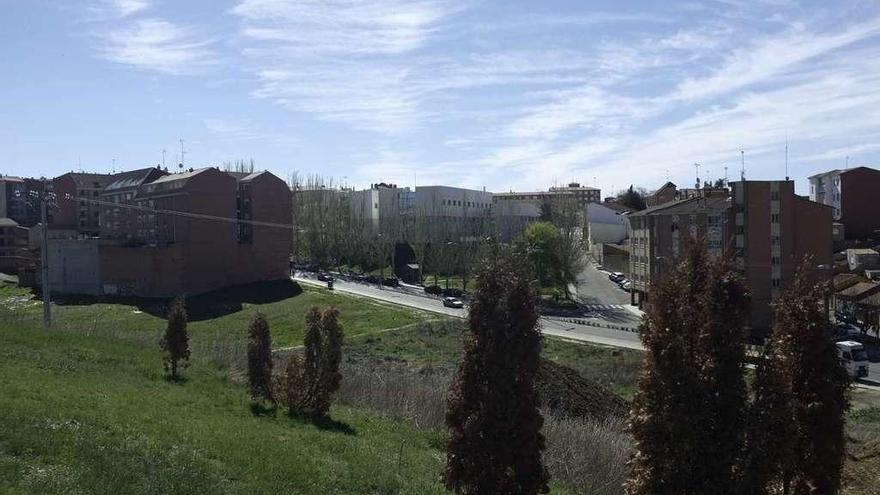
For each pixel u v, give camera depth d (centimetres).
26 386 1756
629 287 8656
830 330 1227
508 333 1030
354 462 1620
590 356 4859
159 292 7744
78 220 10756
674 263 1026
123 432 1491
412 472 1627
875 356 4966
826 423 1193
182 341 2603
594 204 12356
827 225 6038
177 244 7688
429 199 11619
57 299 7794
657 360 940
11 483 1081
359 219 10269
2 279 9175
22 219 11662
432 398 2508
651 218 7044
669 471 909
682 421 904
